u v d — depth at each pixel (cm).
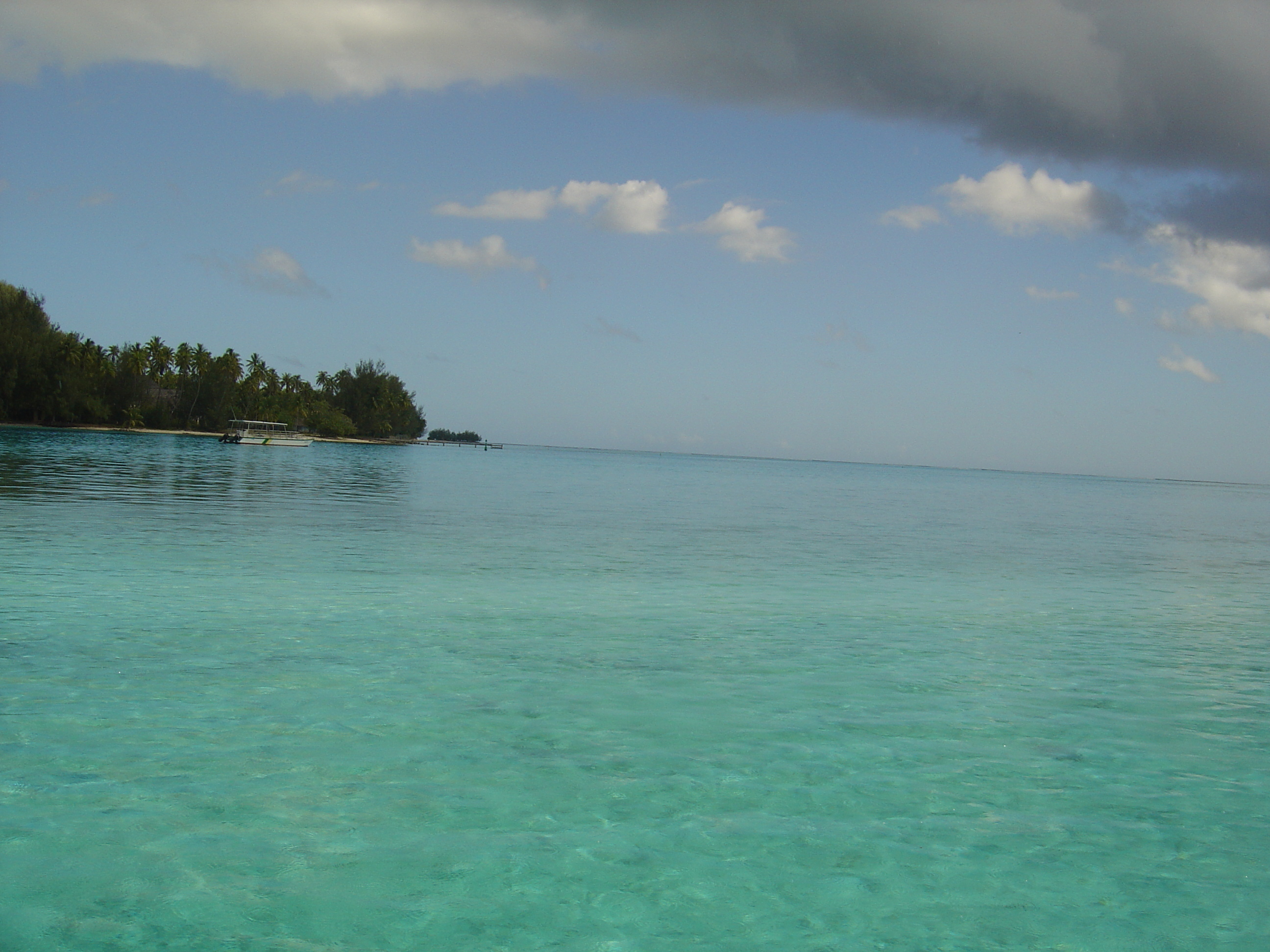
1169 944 466
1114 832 597
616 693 894
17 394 10725
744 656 1077
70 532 1994
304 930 451
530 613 1304
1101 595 1712
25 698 799
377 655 1009
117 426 12288
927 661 1080
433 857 533
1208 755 750
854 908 494
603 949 446
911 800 642
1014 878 531
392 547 2025
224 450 8894
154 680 871
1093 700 916
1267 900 512
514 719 796
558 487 5612
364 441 18475
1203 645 1230
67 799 592
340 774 652
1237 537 3588
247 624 1135
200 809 582
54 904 466
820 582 1756
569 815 599
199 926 450
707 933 465
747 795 642
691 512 3828
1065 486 15088
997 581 1877
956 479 15738
